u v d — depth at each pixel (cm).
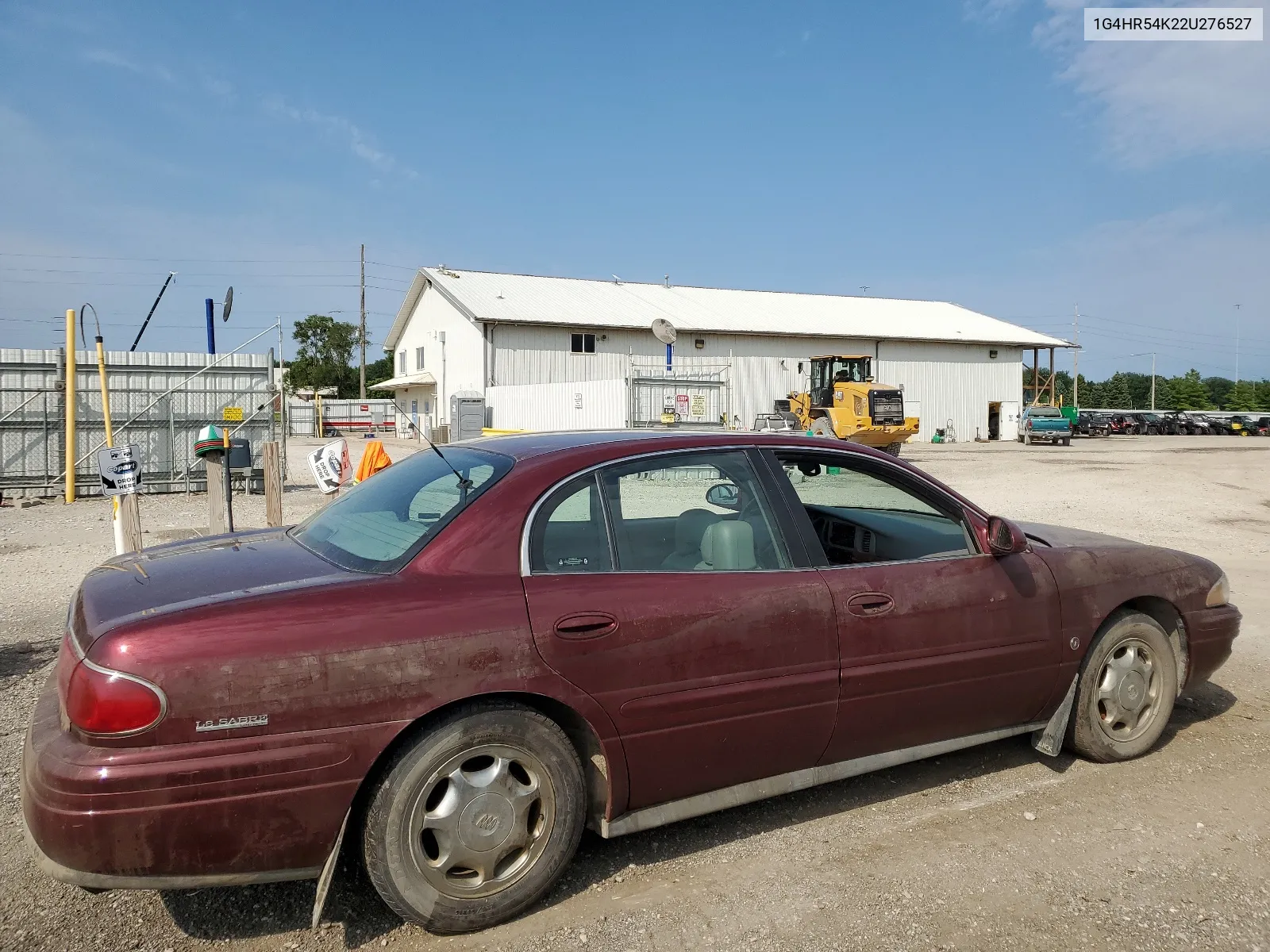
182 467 1653
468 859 279
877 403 2661
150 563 326
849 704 342
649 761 308
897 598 353
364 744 262
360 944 279
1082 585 399
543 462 322
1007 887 310
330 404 5081
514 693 284
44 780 242
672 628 307
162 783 243
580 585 301
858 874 319
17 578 834
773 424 3078
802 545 348
